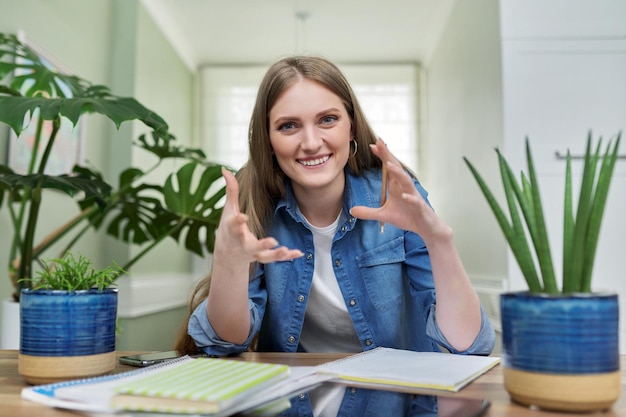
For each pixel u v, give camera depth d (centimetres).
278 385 57
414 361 73
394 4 368
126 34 324
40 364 62
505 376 54
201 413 46
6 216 203
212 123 471
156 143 161
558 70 219
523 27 221
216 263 78
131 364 77
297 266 107
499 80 226
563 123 217
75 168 176
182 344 93
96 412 49
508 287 222
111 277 69
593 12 220
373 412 51
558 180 214
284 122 95
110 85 320
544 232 52
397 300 105
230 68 475
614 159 51
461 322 76
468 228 300
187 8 369
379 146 68
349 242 107
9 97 120
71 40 265
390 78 476
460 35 323
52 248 241
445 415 49
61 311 62
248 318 84
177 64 423
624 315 202
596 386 48
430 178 442
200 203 182
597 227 51
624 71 218
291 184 109
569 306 49
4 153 198
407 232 106
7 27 204
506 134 218
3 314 159
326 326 112
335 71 100
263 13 379
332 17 388
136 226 206
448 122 362
